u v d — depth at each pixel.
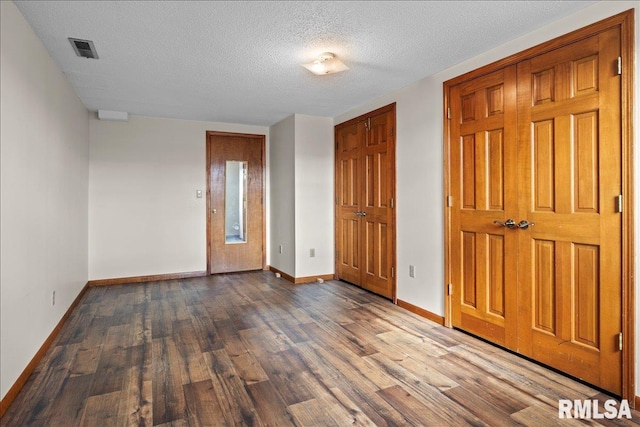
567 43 2.19
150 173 4.85
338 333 2.95
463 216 2.93
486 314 2.75
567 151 2.21
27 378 2.18
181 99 3.97
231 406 1.92
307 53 2.74
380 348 2.65
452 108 3.02
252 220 5.49
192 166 5.09
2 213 1.85
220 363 2.42
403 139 3.59
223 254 5.32
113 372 2.29
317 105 4.25
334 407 1.91
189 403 1.95
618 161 1.97
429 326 3.10
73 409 1.88
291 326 3.11
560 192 2.25
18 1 2.00
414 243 3.46
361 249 4.36
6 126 1.91
